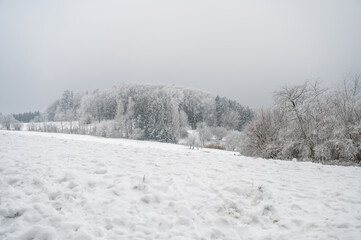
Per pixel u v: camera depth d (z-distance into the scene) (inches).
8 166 250.1
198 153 474.0
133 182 249.0
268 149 983.6
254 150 1061.8
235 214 208.2
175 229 179.5
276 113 1042.1
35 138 492.4
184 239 168.2
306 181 315.6
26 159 286.2
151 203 213.8
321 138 868.6
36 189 210.5
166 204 214.7
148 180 258.4
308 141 893.8
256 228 191.2
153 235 170.7
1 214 168.6
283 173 352.8
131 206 204.1
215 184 270.2
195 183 264.8
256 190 251.3
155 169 305.7
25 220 165.9
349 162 796.6
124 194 221.8
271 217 207.8
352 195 260.7
